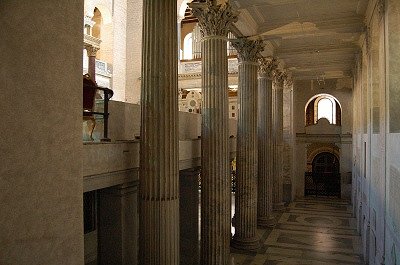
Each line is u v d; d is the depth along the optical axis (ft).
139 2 71.77
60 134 7.26
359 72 48.37
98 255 23.12
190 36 82.23
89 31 60.59
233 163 76.84
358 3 33.27
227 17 29.86
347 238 46.24
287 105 70.23
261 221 50.70
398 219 18.44
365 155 40.52
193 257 32.27
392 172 20.62
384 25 23.59
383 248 24.72
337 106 80.38
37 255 6.75
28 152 6.59
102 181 18.80
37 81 6.76
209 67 29.63
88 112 18.56
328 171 81.35
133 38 71.97
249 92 39.52
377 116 31.81
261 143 49.75
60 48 7.27
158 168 20.18
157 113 20.25
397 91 21.62
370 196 34.09
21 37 6.45
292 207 65.41
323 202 70.74
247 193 39.60
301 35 40.11
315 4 33.81
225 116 29.63
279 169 61.21
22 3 6.47
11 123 6.29
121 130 24.31
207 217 29.07
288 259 38.29
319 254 40.06
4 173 6.17
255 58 40.14
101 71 64.44
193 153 30.76
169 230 20.47
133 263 22.76
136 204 23.22
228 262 29.76
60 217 7.23
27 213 6.57
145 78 20.58
